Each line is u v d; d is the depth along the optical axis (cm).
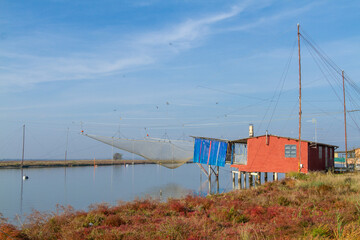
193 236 1211
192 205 1997
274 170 3747
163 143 4178
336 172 4016
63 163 11931
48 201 3694
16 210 3075
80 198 3903
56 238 1411
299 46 3291
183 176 7694
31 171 8769
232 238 1159
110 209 1966
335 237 1035
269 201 1909
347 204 1630
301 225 1259
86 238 1326
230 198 2136
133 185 5459
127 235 1294
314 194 2006
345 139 4484
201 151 4409
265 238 1141
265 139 3856
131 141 3841
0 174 7644
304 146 3588
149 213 1825
